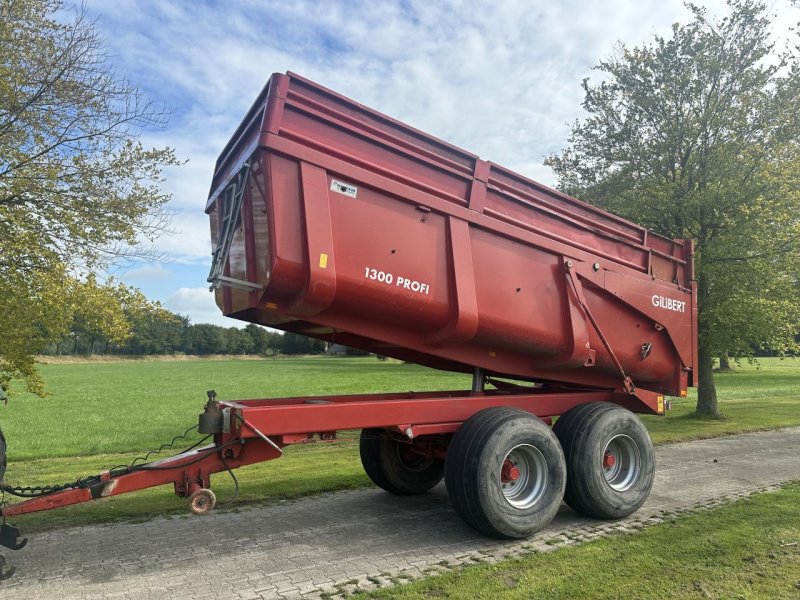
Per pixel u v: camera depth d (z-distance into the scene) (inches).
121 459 391.9
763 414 598.2
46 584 159.3
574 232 249.3
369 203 189.6
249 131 194.4
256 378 1550.2
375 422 192.4
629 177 592.7
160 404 850.8
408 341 214.2
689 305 290.5
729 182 512.7
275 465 328.8
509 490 201.2
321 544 193.2
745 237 505.4
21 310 298.5
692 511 231.8
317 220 176.4
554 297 235.6
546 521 199.9
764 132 532.1
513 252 224.8
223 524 215.0
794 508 233.3
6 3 300.7
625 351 261.0
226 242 197.8
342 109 191.3
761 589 154.7
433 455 235.0
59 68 305.6
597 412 224.1
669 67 558.3
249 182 188.2
